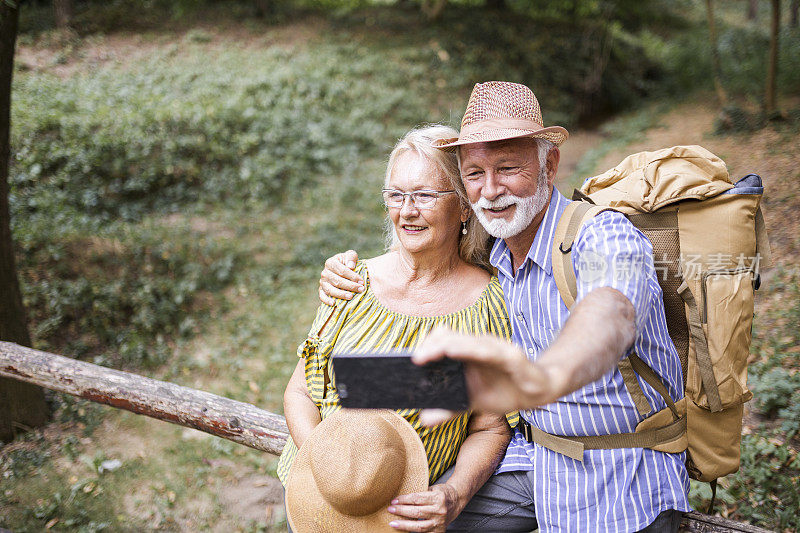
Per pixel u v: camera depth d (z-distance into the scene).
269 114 11.73
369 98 13.19
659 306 1.75
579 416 1.76
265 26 16.06
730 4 26.33
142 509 4.47
